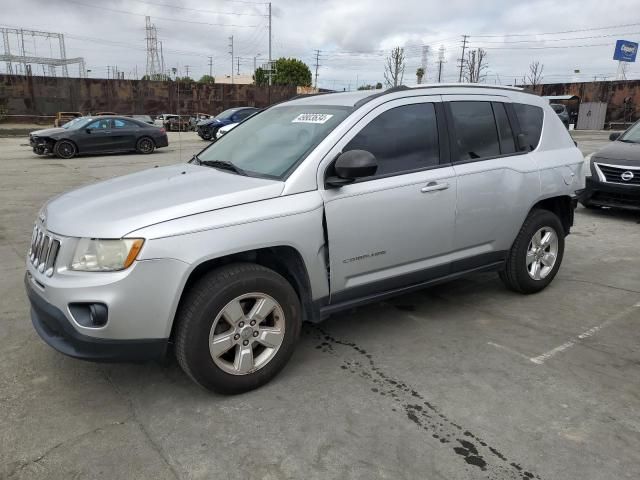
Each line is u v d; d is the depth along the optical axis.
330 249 3.42
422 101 3.97
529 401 3.17
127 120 18.05
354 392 3.27
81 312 2.86
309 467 2.60
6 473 2.54
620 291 5.04
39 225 3.33
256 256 3.31
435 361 3.67
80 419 2.98
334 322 4.33
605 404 3.14
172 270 2.86
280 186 3.26
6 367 3.55
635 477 2.54
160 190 3.31
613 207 8.11
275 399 3.19
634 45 53.88
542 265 4.95
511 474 2.55
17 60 66.19
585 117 41.50
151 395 3.24
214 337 3.07
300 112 4.03
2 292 4.91
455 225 4.05
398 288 3.91
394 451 2.72
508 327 4.23
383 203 3.60
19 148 20.83
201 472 2.56
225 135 4.52
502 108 4.53
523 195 4.48
